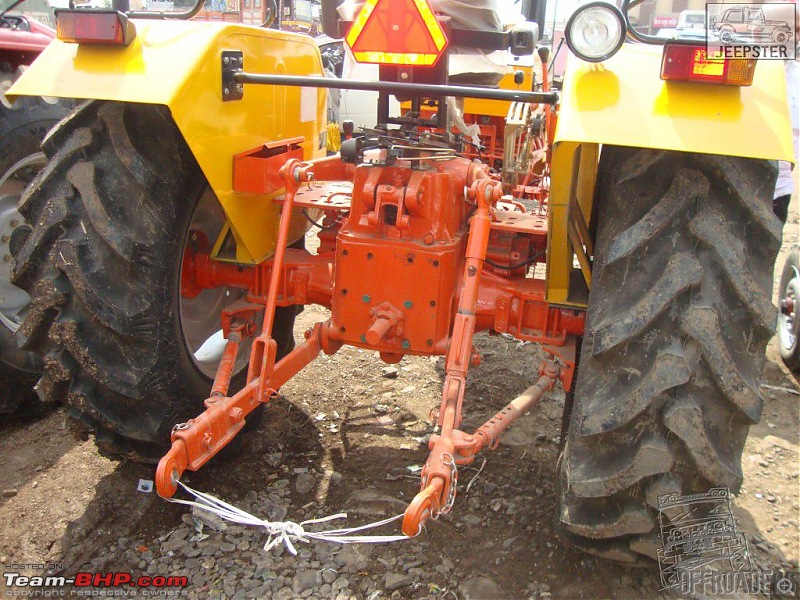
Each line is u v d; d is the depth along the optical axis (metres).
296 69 2.88
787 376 3.92
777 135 1.66
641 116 1.72
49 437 2.98
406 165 2.35
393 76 2.48
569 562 2.28
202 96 2.10
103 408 2.18
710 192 1.78
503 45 2.62
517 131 3.77
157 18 2.48
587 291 2.33
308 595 2.13
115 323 2.06
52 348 2.20
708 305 1.71
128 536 2.38
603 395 1.82
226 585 2.16
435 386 3.54
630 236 1.77
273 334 3.11
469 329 2.06
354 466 2.83
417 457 2.91
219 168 2.24
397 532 2.42
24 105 3.03
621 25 1.71
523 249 2.56
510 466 2.85
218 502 2.02
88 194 2.03
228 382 2.26
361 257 2.32
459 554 2.32
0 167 2.95
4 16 3.07
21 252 2.10
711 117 1.70
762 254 1.79
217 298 2.95
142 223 2.08
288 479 2.72
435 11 2.72
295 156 2.75
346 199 2.63
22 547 2.31
